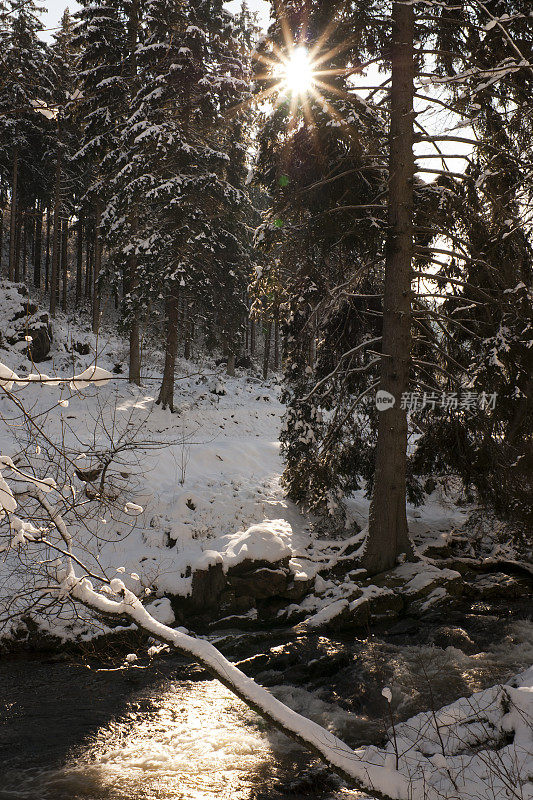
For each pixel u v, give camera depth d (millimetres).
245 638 9883
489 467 12875
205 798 5508
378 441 12719
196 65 19703
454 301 13516
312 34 12297
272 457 19359
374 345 15102
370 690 7789
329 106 11328
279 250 13352
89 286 44719
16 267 37281
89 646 9312
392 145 12367
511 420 12672
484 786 4262
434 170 12164
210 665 3662
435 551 13828
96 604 3686
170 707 7523
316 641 9703
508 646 9297
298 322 15078
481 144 10969
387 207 12547
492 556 14117
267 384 33719
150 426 19297
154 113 20078
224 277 21828
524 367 11891
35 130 29953
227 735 6805
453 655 8922
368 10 11961
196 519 13102
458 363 13000
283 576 11305
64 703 7590
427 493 16562
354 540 13516
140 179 19750
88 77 20891
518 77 9984
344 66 12727
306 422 14773
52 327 26578
